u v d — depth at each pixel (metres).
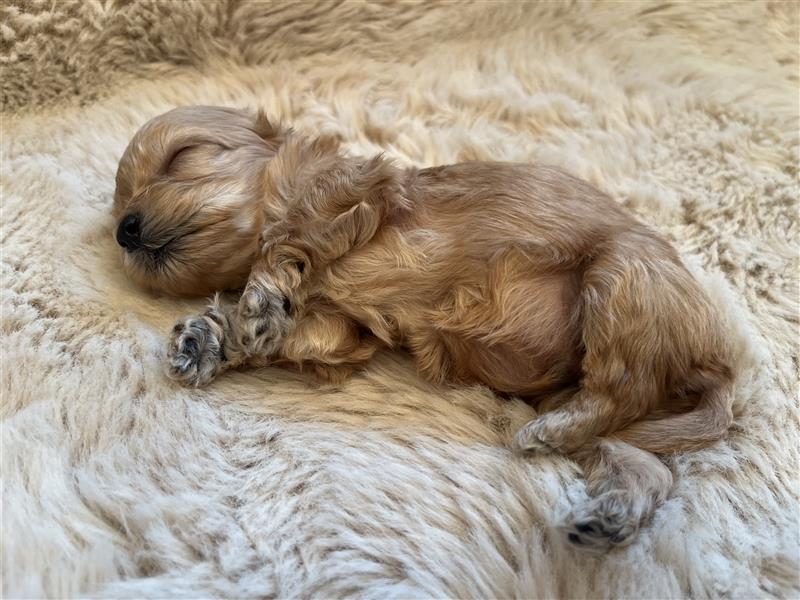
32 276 0.26
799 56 0.36
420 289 0.23
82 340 0.24
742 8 0.37
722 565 0.19
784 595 0.19
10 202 0.28
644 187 0.30
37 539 0.19
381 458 0.21
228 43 0.35
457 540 0.20
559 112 0.34
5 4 0.31
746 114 0.33
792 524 0.21
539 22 0.37
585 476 0.21
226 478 0.21
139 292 0.26
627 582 0.19
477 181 0.24
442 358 0.24
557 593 0.19
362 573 0.19
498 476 0.21
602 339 0.21
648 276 0.21
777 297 0.27
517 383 0.23
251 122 0.27
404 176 0.25
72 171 0.30
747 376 0.23
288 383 0.24
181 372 0.23
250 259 0.25
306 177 0.24
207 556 0.19
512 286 0.23
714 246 0.28
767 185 0.30
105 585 0.19
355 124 0.33
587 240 0.23
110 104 0.33
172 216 0.24
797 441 0.22
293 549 0.20
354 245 0.24
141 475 0.21
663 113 0.33
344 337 0.24
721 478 0.21
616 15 0.37
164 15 0.33
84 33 0.32
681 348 0.21
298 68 0.35
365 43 0.36
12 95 0.33
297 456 0.21
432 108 0.34
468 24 0.36
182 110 0.27
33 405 0.22
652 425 0.21
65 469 0.21
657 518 0.20
